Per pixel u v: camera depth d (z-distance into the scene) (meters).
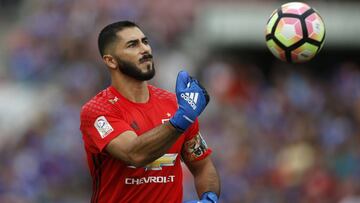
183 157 24.34
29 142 60.91
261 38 77.81
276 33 24.42
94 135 22.88
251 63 78.75
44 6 82.62
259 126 62.56
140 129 22.97
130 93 23.25
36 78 74.19
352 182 49.75
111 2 78.88
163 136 21.64
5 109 69.12
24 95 71.00
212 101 68.75
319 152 55.06
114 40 23.11
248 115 64.69
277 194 52.91
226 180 54.31
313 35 24.22
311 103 66.00
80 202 55.31
